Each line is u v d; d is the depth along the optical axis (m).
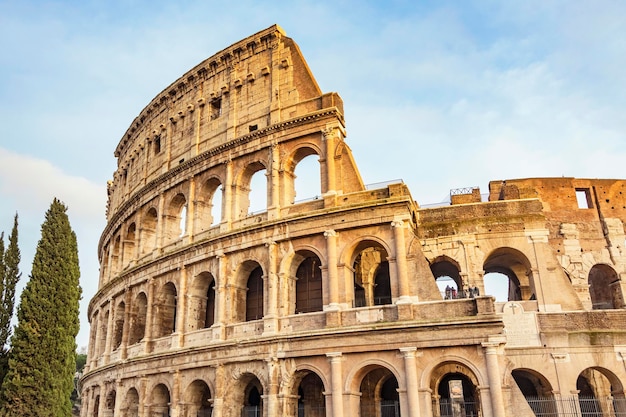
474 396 49.34
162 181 68.25
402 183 49.47
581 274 56.88
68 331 61.12
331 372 45.69
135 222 73.50
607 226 58.75
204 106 67.69
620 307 56.47
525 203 53.78
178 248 60.44
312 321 48.62
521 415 40.81
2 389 56.69
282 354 48.28
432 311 45.16
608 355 47.91
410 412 42.28
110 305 73.50
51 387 57.47
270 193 55.72
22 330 58.44
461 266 52.59
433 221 54.84
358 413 45.16
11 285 66.50
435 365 43.44
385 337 44.97
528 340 48.78
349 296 48.38
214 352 52.69
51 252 62.88
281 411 46.91
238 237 55.28
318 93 57.72
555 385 47.31
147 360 59.25
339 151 53.66
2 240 67.81
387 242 48.25
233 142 60.31
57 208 65.50
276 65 61.47
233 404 50.50
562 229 58.66
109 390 67.19
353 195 51.19
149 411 57.72
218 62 66.81
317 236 51.16
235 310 54.50
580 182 61.12
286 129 57.12
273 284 51.41
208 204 63.78
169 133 71.38
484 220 53.59
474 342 42.78
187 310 58.06
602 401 50.62
